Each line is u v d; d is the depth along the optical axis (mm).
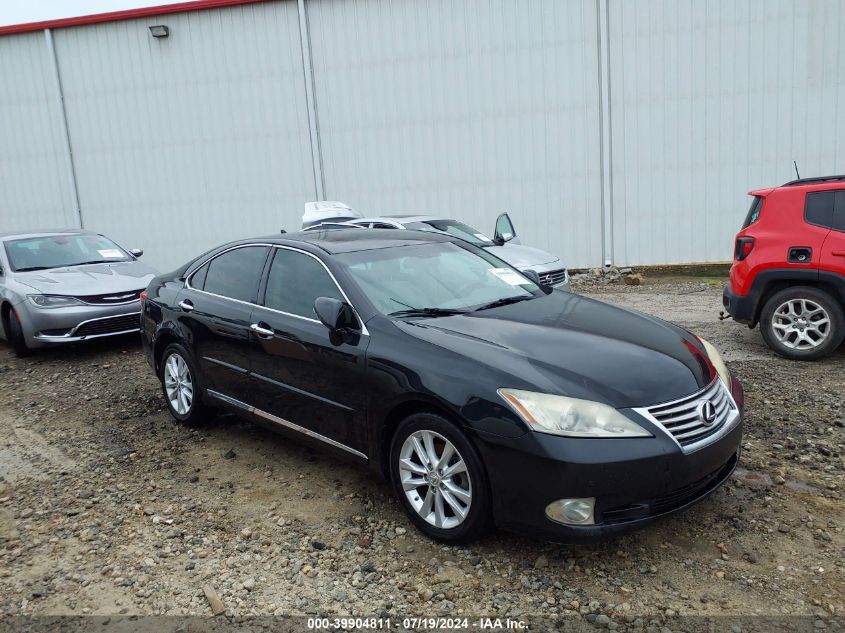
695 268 13531
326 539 3635
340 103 14617
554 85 13633
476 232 10586
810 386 5699
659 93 13273
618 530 3033
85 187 16109
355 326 3893
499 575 3229
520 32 13586
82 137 15898
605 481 2971
